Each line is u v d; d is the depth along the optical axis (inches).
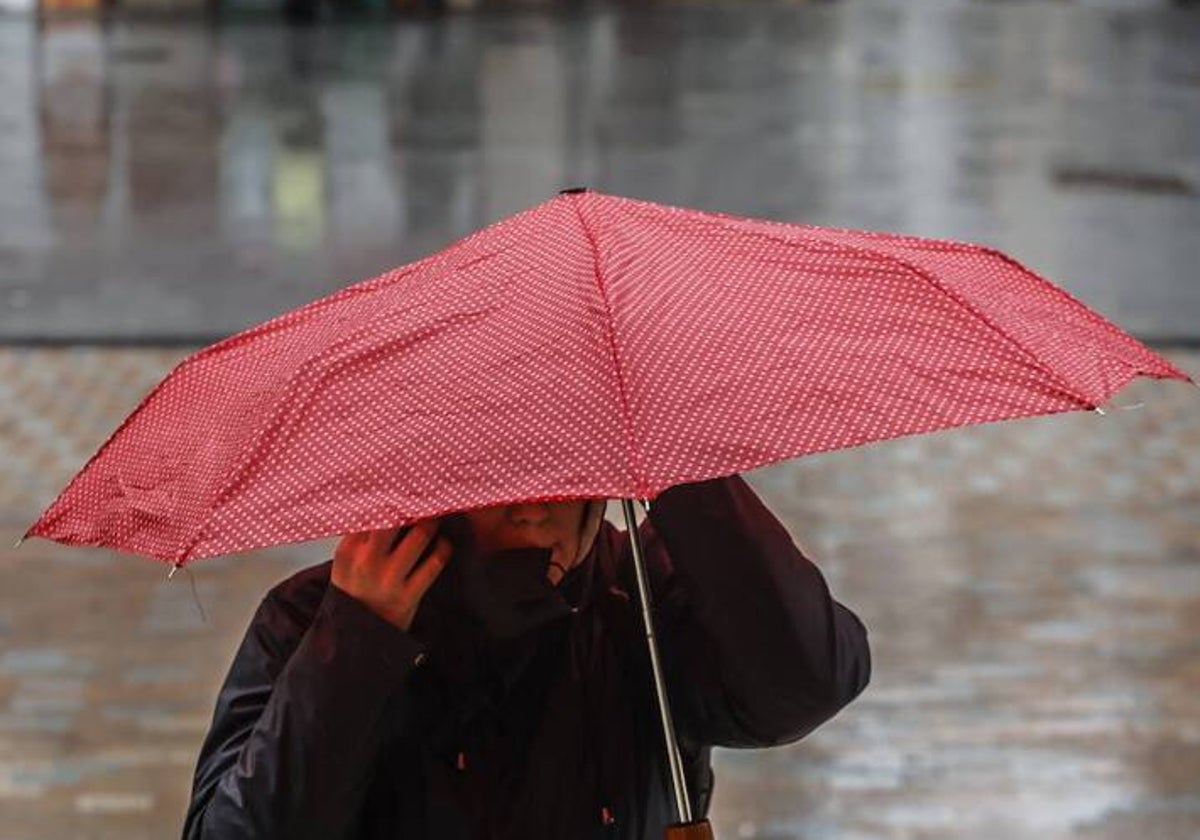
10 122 1846.7
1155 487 885.2
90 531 241.1
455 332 230.1
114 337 1093.1
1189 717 662.5
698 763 272.7
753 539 248.2
